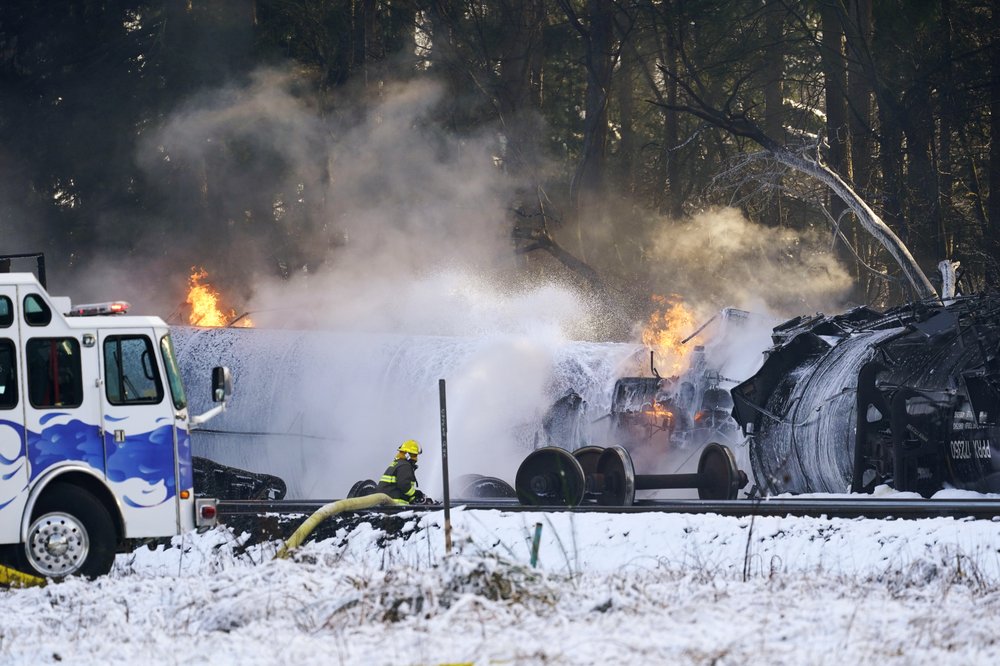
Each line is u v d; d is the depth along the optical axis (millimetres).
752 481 76812
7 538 43531
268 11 190500
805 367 72312
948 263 88312
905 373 63906
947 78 145625
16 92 184000
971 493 59562
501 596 30750
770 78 187125
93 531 44344
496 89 173625
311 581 34625
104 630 32656
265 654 27109
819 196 159250
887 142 146250
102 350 45250
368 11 186875
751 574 40750
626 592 31484
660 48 177000
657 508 52156
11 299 44562
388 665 24828
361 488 62688
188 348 101125
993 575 39375
